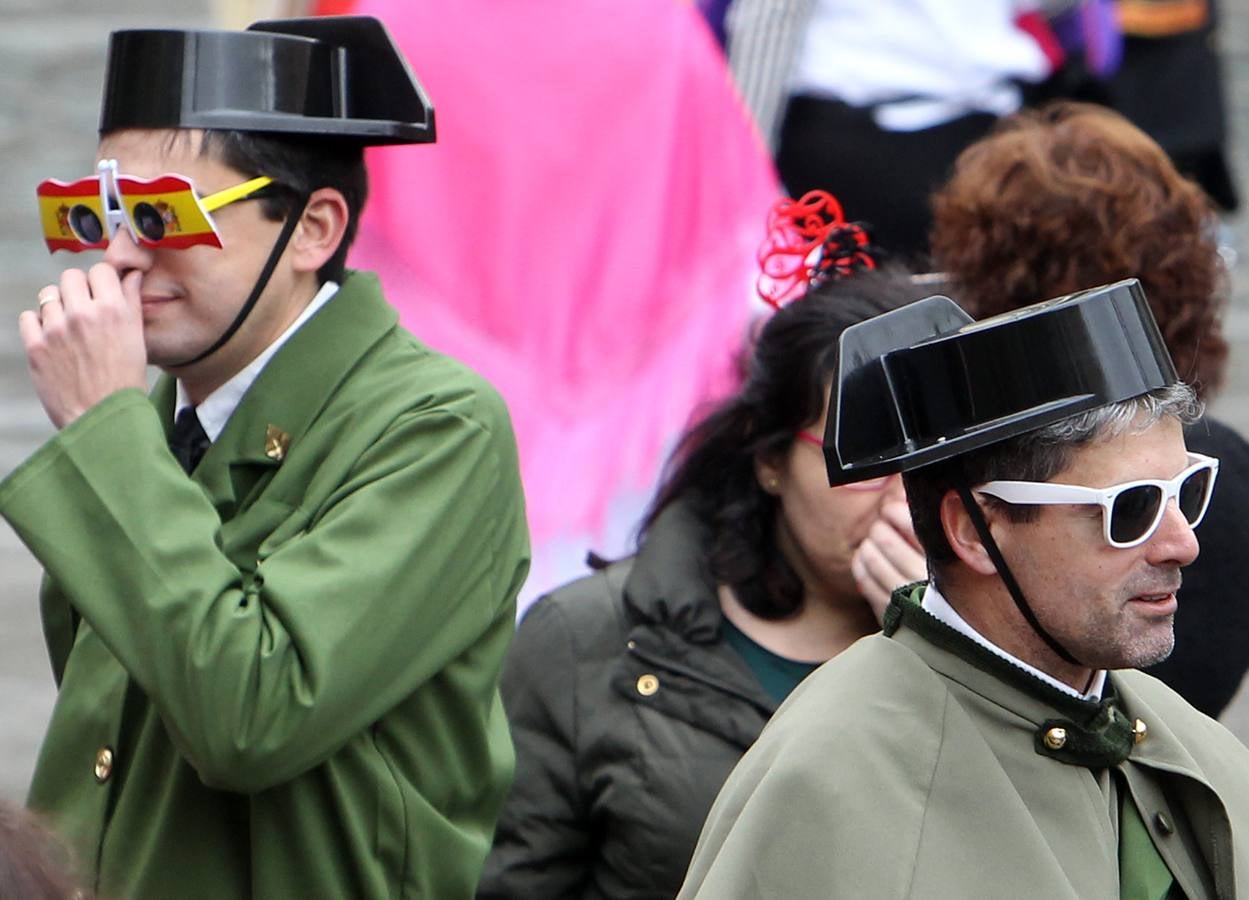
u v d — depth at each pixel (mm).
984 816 8867
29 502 10266
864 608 12141
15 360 33656
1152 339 9000
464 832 10898
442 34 17719
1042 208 12719
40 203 10953
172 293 10695
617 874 11820
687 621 11922
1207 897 9336
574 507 16859
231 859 10594
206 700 9914
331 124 10898
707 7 20984
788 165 21766
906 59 21422
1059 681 9242
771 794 8914
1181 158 23734
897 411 9180
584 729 11906
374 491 10445
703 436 12289
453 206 17531
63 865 6449
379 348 11086
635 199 17594
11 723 22875
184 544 10133
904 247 21578
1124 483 8797
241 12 18891
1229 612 12016
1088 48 22391
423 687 10719
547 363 17281
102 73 47062
